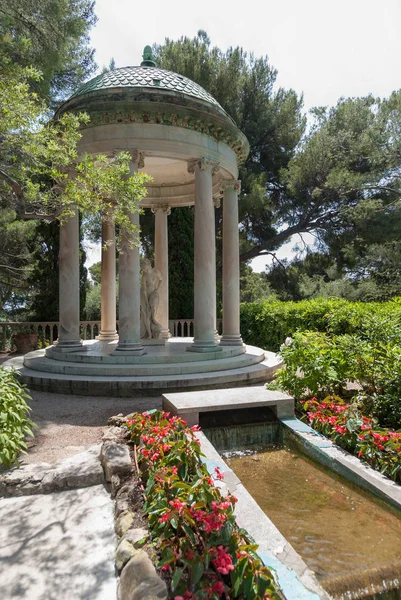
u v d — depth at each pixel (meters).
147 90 10.79
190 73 25.44
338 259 28.88
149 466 4.65
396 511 4.09
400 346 7.50
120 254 11.03
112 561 3.56
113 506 4.53
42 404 8.88
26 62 13.27
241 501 4.03
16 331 19.95
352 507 4.49
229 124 12.32
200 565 2.86
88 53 20.83
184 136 11.50
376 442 5.07
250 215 28.05
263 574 2.73
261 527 3.57
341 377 7.69
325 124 28.83
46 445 6.35
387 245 25.58
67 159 8.20
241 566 2.76
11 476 4.99
